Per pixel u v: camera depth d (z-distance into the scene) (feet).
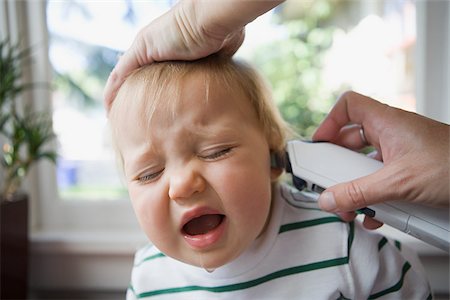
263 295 1.78
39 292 2.92
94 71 3.05
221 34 1.40
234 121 1.58
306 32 3.09
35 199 3.10
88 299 2.90
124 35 3.00
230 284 1.80
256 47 3.04
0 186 2.87
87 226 3.10
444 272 2.60
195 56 1.54
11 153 2.66
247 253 1.79
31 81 3.01
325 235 1.83
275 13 3.04
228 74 1.66
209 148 1.52
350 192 1.49
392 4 2.95
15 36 2.93
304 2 3.07
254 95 1.76
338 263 1.78
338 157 1.65
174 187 1.48
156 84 1.57
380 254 1.84
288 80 3.07
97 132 3.09
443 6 2.73
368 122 1.68
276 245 1.82
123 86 1.67
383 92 3.01
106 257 2.86
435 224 1.49
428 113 2.81
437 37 2.76
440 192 1.41
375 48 3.02
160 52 1.55
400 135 1.53
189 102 1.53
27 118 2.75
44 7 2.99
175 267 1.92
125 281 2.85
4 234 2.49
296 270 1.79
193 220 1.58
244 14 1.28
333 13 3.09
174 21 1.43
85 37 3.04
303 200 1.94
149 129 1.54
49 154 2.75
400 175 1.44
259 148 1.64
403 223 1.53
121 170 1.93
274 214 1.85
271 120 1.86
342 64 3.08
